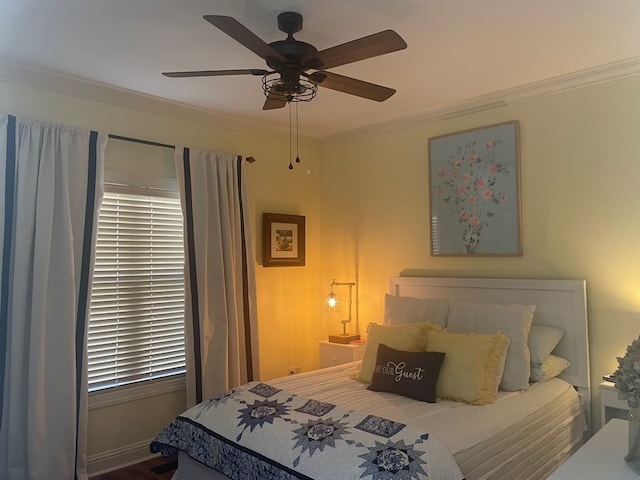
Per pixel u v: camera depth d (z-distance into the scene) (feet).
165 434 8.70
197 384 11.86
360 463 6.22
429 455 6.33
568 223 10.68
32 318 9.38
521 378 9.36
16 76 9.68
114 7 7.34
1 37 8.30
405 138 13.65
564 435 9.12
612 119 10.08
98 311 10.93
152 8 7.37
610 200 10.11
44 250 9.59
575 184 10.59
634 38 8.57
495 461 7.22
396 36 6.33
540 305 10.81
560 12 7.60
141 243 11.66
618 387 5.48
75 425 9.91
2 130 9.36
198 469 8.25
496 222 11.73
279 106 9.01
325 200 15.70
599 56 9.37
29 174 9.57
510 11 7.57
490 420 7.77
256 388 9.20
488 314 10.39
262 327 14.23
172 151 12.21
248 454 7.20
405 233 13.60
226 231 12.60
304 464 6.52
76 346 10.09
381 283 14.16
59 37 8.32
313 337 15.57
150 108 11.75
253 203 14.01
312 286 15.58
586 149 10.43
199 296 12.00
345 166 15.16
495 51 9.08
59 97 10.35
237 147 13.66
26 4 7.23
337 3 7.26
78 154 10.31
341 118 13.44
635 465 5.33
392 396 9.11
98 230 10.94
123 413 11.18
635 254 9.79
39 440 9.39
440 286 12.52
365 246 14.57
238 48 8.79
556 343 10.22
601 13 7.64
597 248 10.28
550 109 10.95
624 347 9.89
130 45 8.65
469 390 8.71
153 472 10.75
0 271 9.24
